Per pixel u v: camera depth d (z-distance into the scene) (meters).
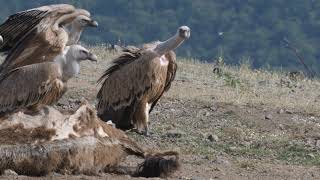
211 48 134.25
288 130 38.38
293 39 139.88
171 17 149.88
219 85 47.72
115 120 36.03
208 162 31.73
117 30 137.88
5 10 121.00
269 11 151.75
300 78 53.50
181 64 55.16
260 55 131.50
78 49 28.38
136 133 36.31
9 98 28.00
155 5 152.62
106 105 36.00
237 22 148.12
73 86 43.72
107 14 146.50
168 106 40.97
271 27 145.88
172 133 36.09
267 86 49.16
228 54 133.25
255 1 154.25
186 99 42.31
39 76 27.91
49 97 28.12
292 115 40.56
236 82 46.75
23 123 25.89
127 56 36.00
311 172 31.09
